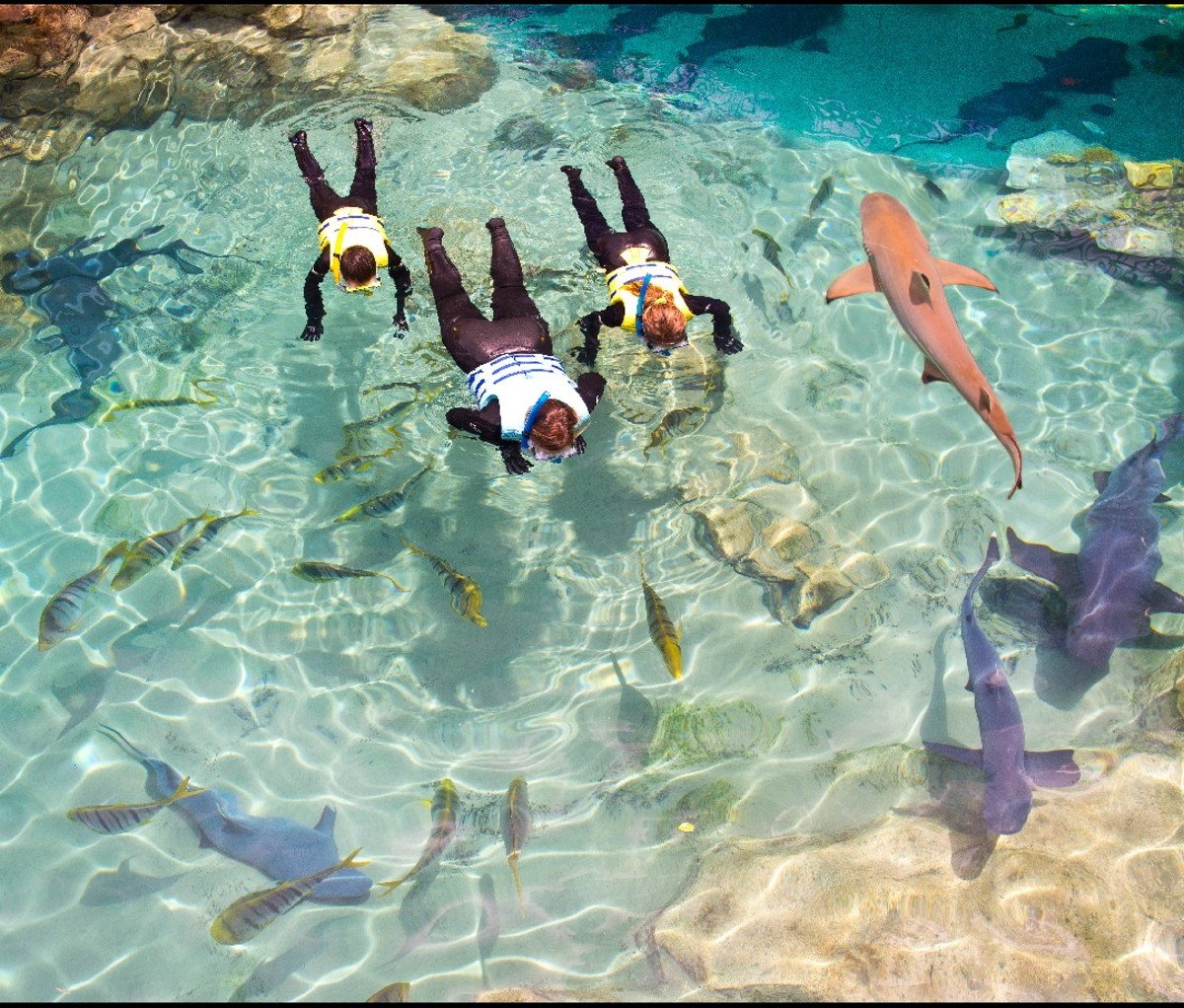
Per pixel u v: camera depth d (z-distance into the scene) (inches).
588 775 186.2
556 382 187.9
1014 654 199.5
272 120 308.5
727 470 232.4
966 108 330.3
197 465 235.3
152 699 198.4
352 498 229.1
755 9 384.2
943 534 221.3
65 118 312.8
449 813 172.7
